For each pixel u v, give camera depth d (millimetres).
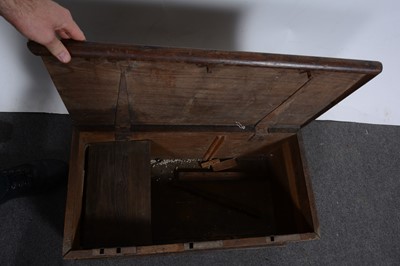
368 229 1748
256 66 929
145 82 995
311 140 1897
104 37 1265
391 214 1813
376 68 1004
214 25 1260
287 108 1238
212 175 1567
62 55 803
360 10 1282
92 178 1185
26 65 1350
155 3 1136
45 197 1479
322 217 1729
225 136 1353
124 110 1147
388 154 1964
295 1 1199
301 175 1324
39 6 729
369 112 1944
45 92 1518
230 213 1522
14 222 1414
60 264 1382
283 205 1479
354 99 1829
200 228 1475
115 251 1004
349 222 1744
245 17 1240
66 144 1600
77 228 1112
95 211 1146
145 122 1250
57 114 1642
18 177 1361
